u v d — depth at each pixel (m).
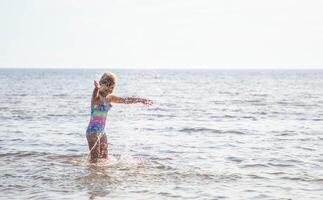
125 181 8.56
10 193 7.61
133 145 13.55
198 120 22.05
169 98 43.00
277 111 27.47
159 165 10.16
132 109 31.14
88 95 46.59
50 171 9.37
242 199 7.41
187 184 8.41
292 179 8.96
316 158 11.44
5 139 14.33
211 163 10.61
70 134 15.91
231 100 39.38
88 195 7.52
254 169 9.95
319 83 96.81
